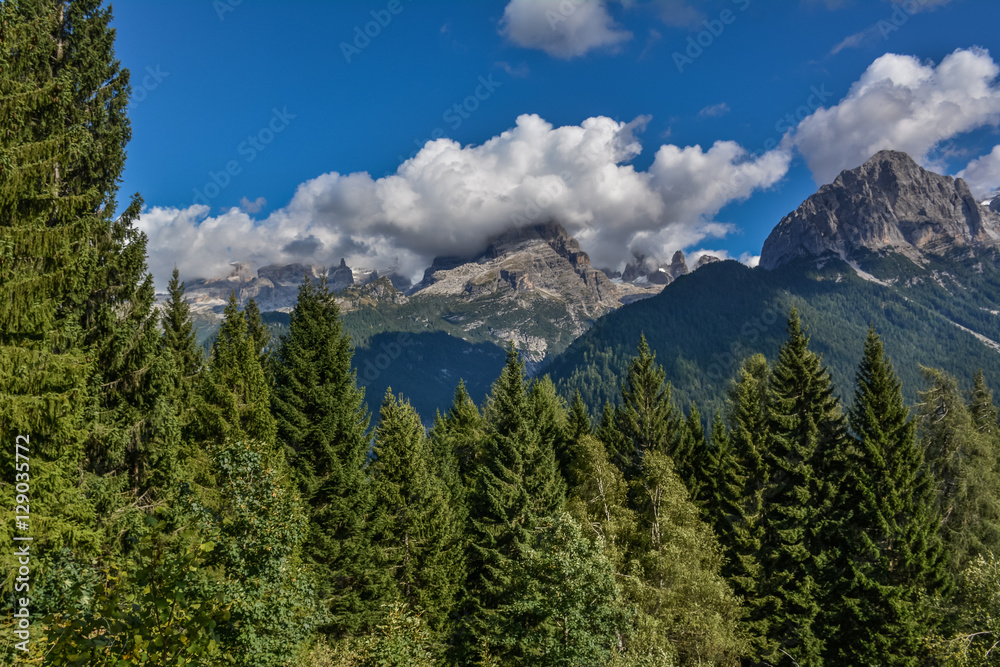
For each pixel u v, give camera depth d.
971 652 25.86
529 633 26.14
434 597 34.81
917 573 33.94
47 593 11.45
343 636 31.20
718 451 44.91
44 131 19.30
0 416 12.41
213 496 22.83
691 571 29.89
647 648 26.33
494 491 37.00
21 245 14.06
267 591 13.27
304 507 29.33
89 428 19.11
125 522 19.70
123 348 21.66
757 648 36.38
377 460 36.50
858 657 34.22
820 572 36.34
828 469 38.44
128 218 22.98
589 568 23.16
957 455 38.22
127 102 23.64
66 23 21.98
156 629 6.30
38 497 13.80
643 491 37.41
